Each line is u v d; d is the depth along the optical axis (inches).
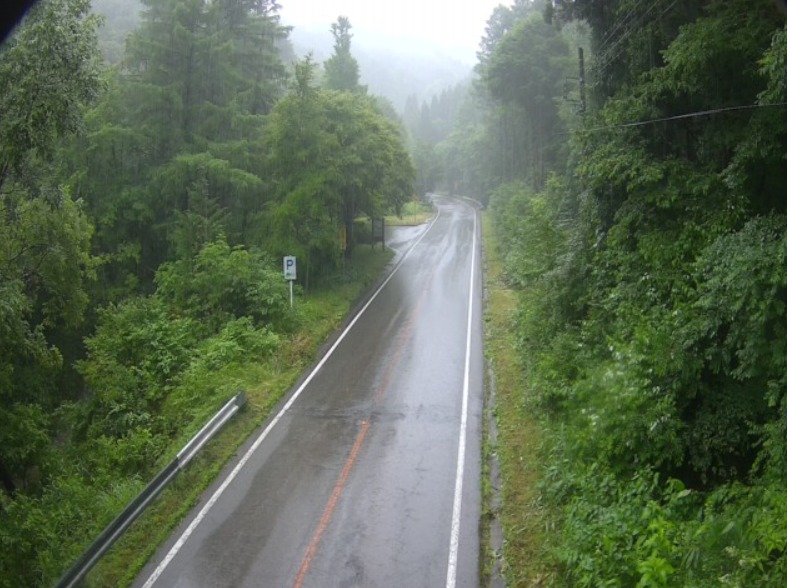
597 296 640.4
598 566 337.4
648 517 358.0
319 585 395.9
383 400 696.4
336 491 507.2
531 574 389.7
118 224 1146.7
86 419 757.9
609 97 705.6
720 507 374.9
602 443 436.1
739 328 394.3
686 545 320.2
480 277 1339.8
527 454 541.6
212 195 1184.2
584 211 690.8
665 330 451.2
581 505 394.9
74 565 379.2
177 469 511.2
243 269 917.8
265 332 847.7
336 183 1162.6
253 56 1387.8
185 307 930.1
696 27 499.5
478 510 476.1
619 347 475.8
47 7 525.0
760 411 413.1
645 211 562.3
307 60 1163.3
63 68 537.0
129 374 762.8
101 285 1127.0
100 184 1135.6
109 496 514.9
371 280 1320.1
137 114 1183.6
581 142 670.5
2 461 689.6
